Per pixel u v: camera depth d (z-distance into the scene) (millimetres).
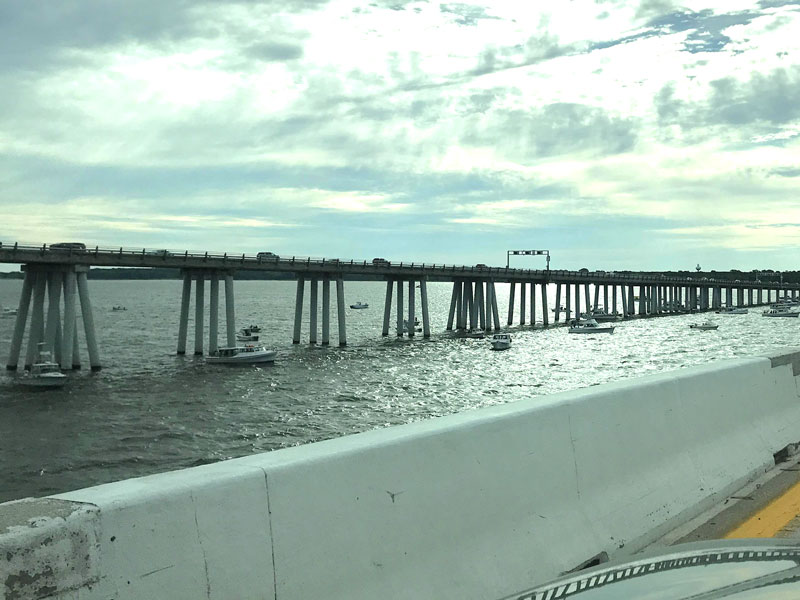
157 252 81125
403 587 4500
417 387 55625
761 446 8945
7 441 37875
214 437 38656
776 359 10203
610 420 6652
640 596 3098
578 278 158875
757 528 6770
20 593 3035
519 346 94375
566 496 5922
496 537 5199
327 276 101688
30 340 76625
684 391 7902
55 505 3350
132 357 82812
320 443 4633
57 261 72750
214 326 88125
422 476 4879
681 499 7070
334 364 73188
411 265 113000
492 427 5477
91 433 39844
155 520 3537
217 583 3705
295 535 4094
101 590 3297
